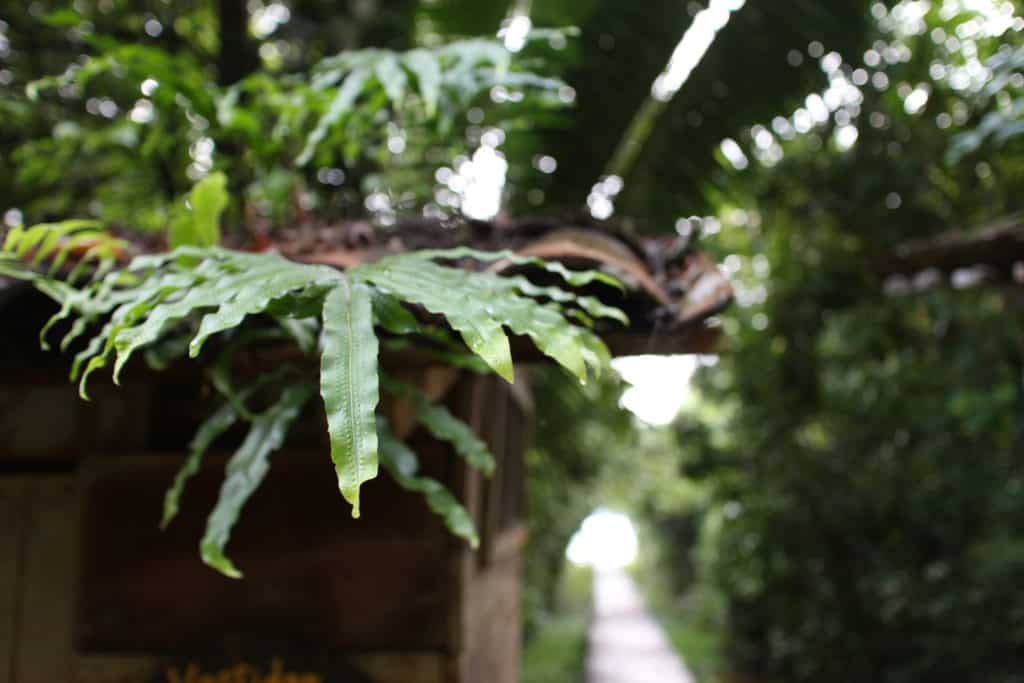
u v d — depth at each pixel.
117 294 1.35
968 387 5.70
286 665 1.78
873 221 4.62
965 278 3.43
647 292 1.49
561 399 4.93
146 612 1.83
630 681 11.43
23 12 3.39
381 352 1.64
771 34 3.30
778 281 5.36
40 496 1.96
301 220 2.16
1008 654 6.96
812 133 4.71
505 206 3.68
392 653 1.81
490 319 1.04
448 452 1.87
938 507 7.48
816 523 7.80
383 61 2.04
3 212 3.40
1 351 1.68
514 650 3.56
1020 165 3.53
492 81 2.14
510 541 2.93
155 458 1.86
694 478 8.30
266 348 1.59
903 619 7.57
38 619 1.92
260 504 1.84
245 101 3.15
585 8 3.09
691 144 3.66
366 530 1.83
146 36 3.66
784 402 6.34
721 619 11.45
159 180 3.19
